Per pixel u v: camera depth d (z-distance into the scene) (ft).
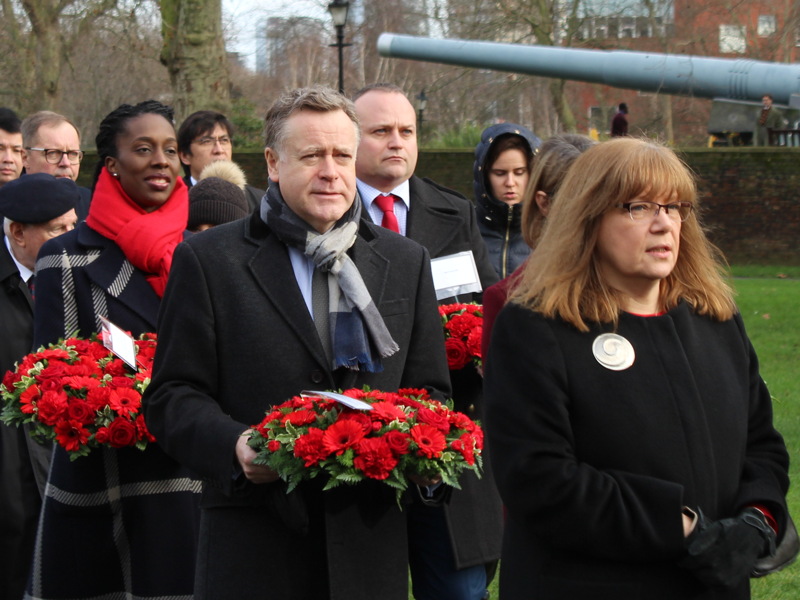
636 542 9.18
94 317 14.44
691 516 9.33
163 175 15.03
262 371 10.98
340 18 69.36
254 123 84.02
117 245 14.74
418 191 16.10
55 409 12.92
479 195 17.70
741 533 9.21
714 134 77.20
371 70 158.30
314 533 10.81
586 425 9.46
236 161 74.18
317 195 11.19
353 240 11.58
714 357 9.97
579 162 10.05
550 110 151.02
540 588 9.57
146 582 13.98
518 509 9.39
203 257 11.18
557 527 9.25
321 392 10.27
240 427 10.46
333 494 10.66
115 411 13.05
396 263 11.76
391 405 10.43
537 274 9.97
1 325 17.22
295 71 160.25
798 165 73.56
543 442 9.34
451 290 15.31
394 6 123.54
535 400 9.45
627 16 91.61
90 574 14.07
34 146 22.38
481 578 13.46
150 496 14.01
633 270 9.70
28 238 17.08
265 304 11.09
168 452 10.81
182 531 14.05
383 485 10.78
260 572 10.73
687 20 92.99
